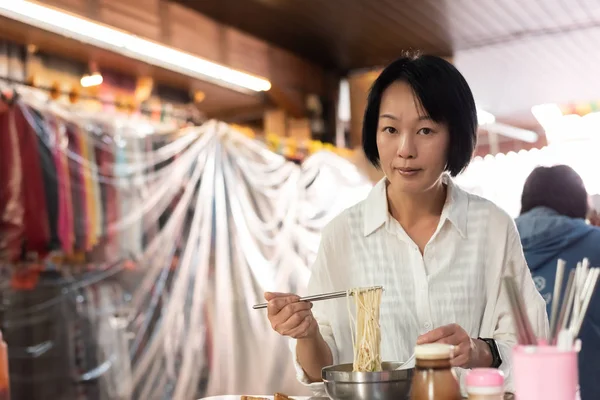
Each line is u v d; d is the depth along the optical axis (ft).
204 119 16.43
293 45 17.30
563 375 3.44
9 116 11.39
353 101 19.86
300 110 18.71
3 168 11.25
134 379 13.39
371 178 19.56
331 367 4.95
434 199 5.82
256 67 16.47
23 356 11.79
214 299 15.12
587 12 15.48
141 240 13.60
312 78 18.78
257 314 15.97
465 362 4.53
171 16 13.71
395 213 6.00
